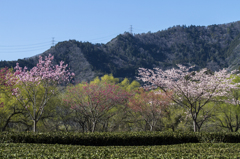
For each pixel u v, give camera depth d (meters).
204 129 33.91
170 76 21.22
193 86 20.75
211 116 31.30
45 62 21.88
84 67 133.50
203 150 11.16
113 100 24.83
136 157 8.74
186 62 183.62
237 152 10.78
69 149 11.09
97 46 195.88
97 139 15.52
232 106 30.67
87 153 9.52
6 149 10.01
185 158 8.78
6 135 14.70
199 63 179.50
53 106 29.92
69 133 15.84
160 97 27.50
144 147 13.47
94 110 24.17
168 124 33.28
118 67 160.75
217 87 21.08
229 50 187.88
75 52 147.88
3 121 27.27
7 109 26.62
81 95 24.98
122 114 30.33
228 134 17.00
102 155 9.13
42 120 29.83
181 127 32.72
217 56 189.25
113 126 30.48
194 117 21.53
